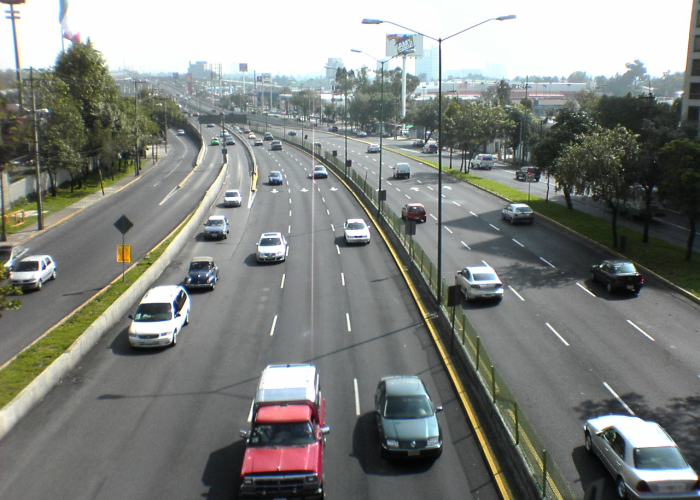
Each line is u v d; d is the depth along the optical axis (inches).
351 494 588.4
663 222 1994.3
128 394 821.2
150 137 3681.1
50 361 874.8
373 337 1020.5
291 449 584.4
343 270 1446.9
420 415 664.4
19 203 2242.9
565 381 854.5
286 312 1159.0
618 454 602.5
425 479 614.9
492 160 3545.8
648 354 946.7
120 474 626.2
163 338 976.3
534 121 3831.2
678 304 1185.4
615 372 882.8
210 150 4507.9
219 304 1222.3
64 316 1146.7
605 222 1939.0
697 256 1520.7
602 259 1525.6
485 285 1182.9
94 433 714.2
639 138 1873.8
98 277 1405.0
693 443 690.2
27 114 1972.2
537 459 573.0
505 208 2033.7
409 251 1469.0
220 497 585.3
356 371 884.0
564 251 1609.3
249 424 732.0
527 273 1411.2
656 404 786.2
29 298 1268.5
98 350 986.1
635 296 1237.1
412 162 3671.3
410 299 1219.9
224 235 1811.0
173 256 1608.0
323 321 1103.6
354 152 4234.7
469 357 857.5
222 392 823.1
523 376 871.7
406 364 907.4
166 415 757.9
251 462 570.6
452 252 1608.0
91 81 3006.9
